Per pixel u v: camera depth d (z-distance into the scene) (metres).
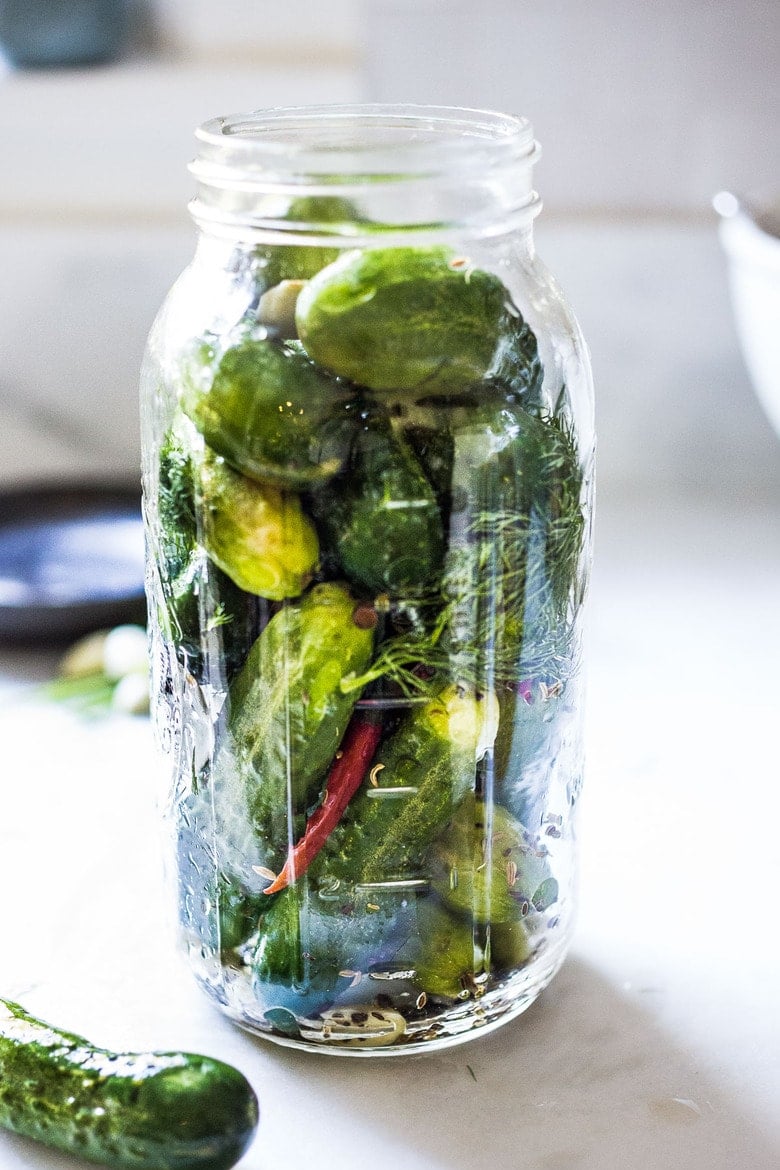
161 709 0.62
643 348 1.00
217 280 0.58
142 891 0.70
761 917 0.68
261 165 0.56
